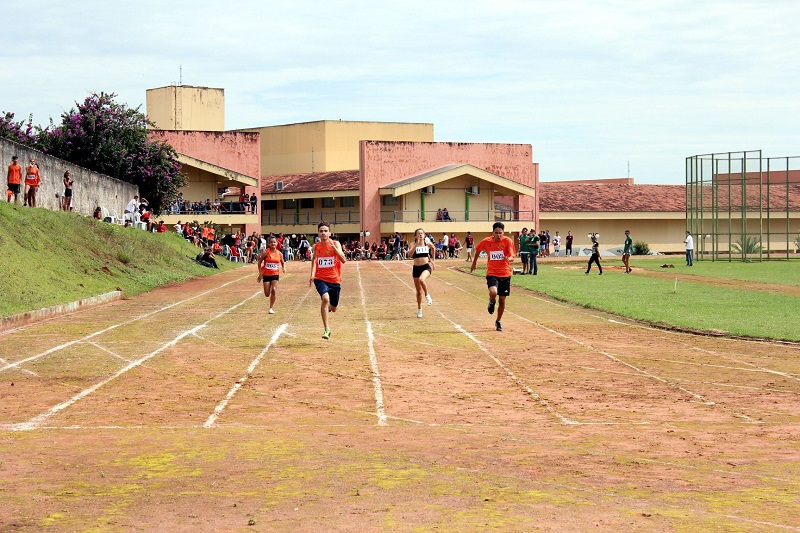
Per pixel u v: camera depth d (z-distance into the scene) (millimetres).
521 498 7039
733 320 19859
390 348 16078
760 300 25000
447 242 63344
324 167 82812
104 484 7551
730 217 52781
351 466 8102
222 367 14039
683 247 76625
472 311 22891
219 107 79938
